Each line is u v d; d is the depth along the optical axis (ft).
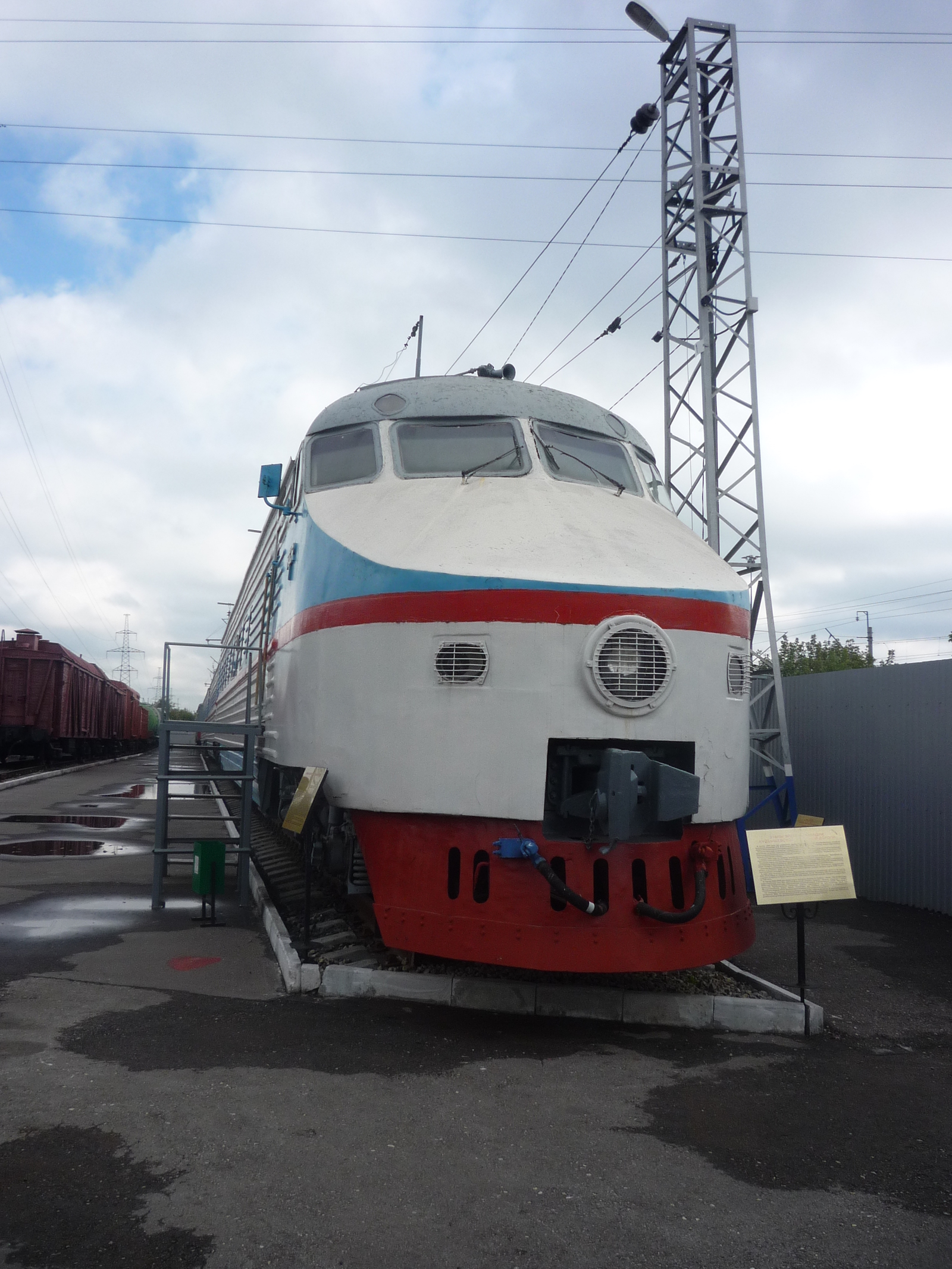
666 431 37.45
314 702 20.34
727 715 18.38
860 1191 11.32
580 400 25.31
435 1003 18.20
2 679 85.35
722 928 17.87
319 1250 9.60
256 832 45.55
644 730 17.31
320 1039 15.87
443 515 19.84
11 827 45.83
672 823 17.99
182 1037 15.69
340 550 20.25
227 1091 13.47
